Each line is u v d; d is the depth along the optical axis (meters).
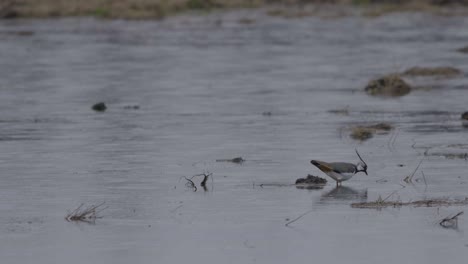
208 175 44.50
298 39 118.00
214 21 140.25
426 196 41.47
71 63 97.62
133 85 82.00
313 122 61.69
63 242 35.94
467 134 56.12
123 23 138.12
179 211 39.84
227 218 38.75
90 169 48.12
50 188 44.09
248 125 61.00
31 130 60.47
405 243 35.28
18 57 102.69
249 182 44.62
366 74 86.62
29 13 144.62
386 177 45.12
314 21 139.38
